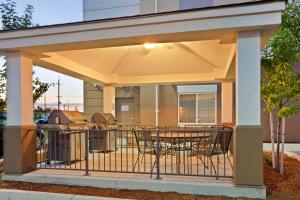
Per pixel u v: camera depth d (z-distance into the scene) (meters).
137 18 3.81
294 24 4.55
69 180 4.21
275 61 4.45
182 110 10.90
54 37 4.18
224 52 5.46
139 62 6.93
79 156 5.16
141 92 11.21
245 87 3.60
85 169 4.35
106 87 8.01
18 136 4.45
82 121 5.75
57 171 4.58
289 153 6.75
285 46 4.30
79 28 4.05
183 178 4.02
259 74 3.55
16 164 4.45
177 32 3.70
